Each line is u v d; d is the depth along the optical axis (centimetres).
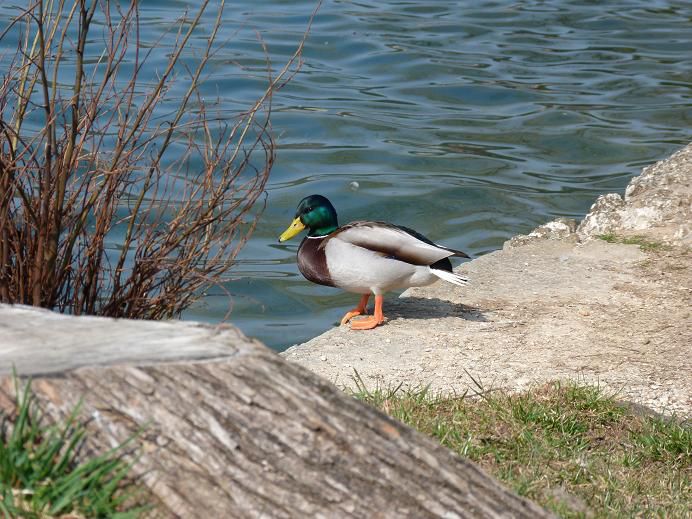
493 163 1792
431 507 469
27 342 489
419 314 1084
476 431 798
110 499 446
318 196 1126
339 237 1059
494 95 2127
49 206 789
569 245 1281
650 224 1318
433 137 1897
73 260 837
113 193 826
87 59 2016
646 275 1179
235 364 476
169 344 487
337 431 472
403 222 1569
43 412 454
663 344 999
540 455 767
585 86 2198
